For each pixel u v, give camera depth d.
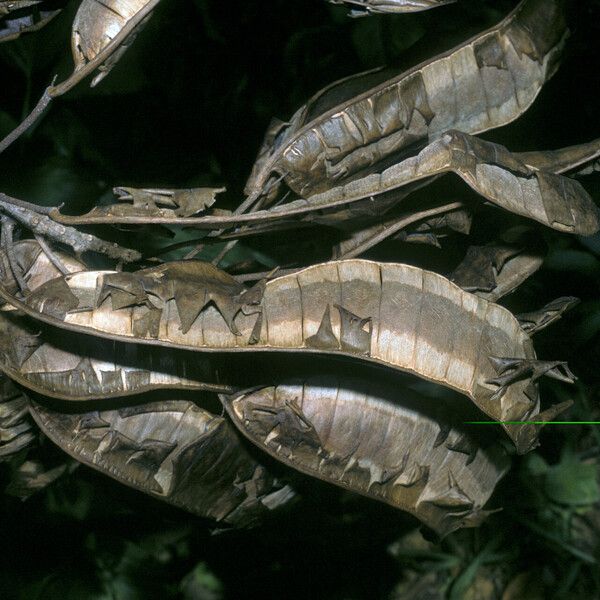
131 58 1.31
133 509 1.11
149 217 0.95
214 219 0.94
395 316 0.94
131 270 1.02
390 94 0.96
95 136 1.31
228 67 1.30
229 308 0.92
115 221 0.95
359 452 1.00
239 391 0.98
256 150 1.25
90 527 1.60
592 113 1.15
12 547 1.59
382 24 1.33
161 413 1.00
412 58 0.99
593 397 1.52
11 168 1.33
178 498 1.02
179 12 1.31
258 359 0.99
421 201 0.98
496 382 0.95
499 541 1.61
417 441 1.01
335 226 0.98
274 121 1.02
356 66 1.32
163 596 1.63
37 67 1.34
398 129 0.96
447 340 0.95
